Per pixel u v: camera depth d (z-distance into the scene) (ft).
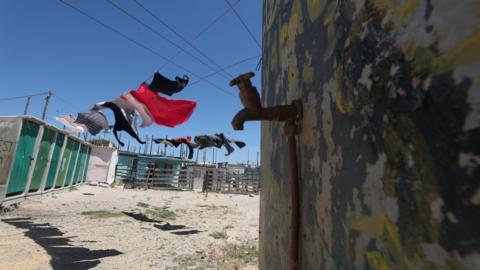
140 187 70.28
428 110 2.19
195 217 32.91
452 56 2.02
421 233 2.19
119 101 20.70
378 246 2.68
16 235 19.30
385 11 2.74
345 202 3.29
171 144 41.83
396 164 2.49
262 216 7.65
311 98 4.39
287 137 5.28
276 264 5.89
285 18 5.95
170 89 19.90
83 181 61.16
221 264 15.89
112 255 16.53
